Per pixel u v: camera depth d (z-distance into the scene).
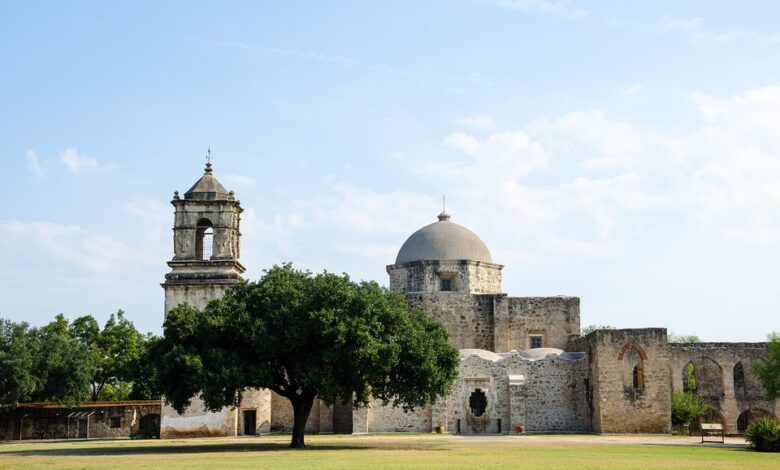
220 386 40.69
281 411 62.41
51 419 70.12
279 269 45.81
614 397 59.84
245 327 42.22
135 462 30.77
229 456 34.25
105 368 87.44
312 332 41.66
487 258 71.25
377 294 43.94
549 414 62.38
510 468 26.64
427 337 44.31
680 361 67.12
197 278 57.75
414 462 29.59
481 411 61.59
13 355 69.12
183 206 59.22
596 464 28.78
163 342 44.12
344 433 61.66
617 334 60.78
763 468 27.44
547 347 68.06
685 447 42.16
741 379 69.81
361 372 41.19
